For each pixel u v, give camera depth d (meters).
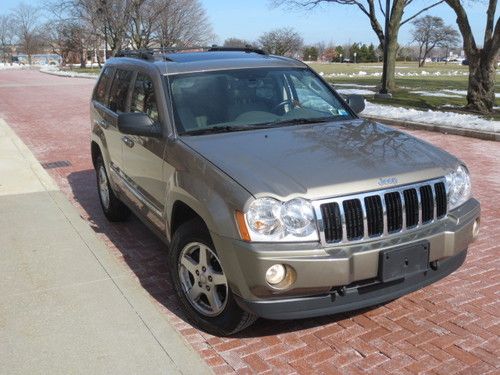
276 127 4.50
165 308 4.38
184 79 4.74
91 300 4.47
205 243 3.71
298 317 3.43
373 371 3.46
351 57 98.88
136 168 5.00
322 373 3.45
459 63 97.12
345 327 3.99
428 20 77.19
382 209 3.52
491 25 15.82
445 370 3.46
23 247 5.69
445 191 3.82
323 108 5.01
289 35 66.88
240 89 4.80
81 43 57.09
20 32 92.38
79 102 22.34
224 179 3.56
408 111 15.50
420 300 4.39
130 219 6.64
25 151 11.14
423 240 3.58
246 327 3.83
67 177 9.01
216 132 4.36
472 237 3.99
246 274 3.35
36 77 46.00
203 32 43.91
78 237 5.97
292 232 3.35
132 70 5.46
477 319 4.08
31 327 4.05
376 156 3.89
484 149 10.74
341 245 3.43
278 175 3.53
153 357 3.64
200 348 3.77
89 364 3.58
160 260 5.37
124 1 37.09
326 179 3.50
